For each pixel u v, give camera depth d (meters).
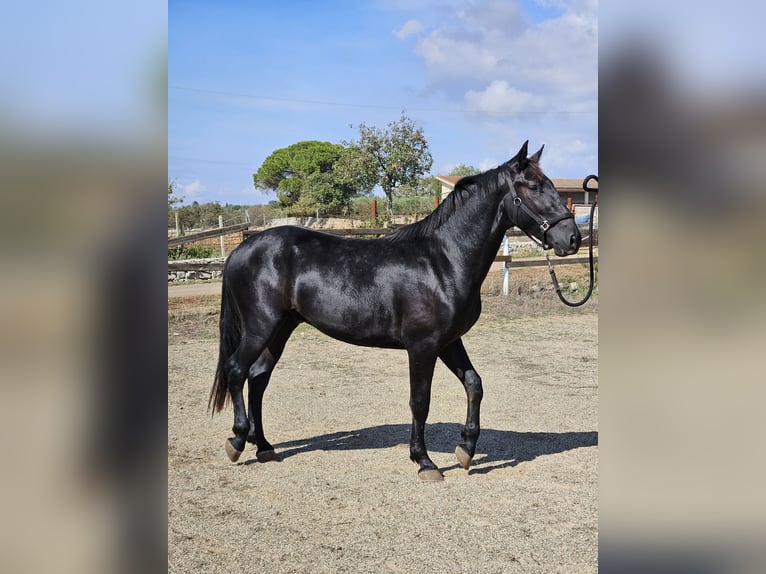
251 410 4.34
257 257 4.19
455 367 4.17
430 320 3.87
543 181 3.79
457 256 3.90
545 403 5.85
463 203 3.94
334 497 3.60
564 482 3.87
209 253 15.85
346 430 5.01
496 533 3.13
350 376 6.98
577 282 13.11
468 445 4.07
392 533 3.13
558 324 10.33
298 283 4.11
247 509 3.42
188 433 4.88
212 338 8.91
